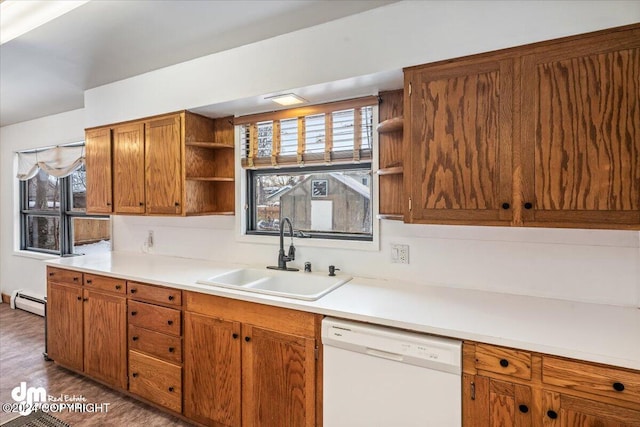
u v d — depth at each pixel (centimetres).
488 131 154
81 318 256
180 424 209
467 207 158
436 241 196
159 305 215
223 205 272
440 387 136
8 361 287
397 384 144
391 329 148
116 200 282
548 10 143
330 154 227
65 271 266
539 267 173
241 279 241
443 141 163
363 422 152
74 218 398
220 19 190
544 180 144
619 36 131
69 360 265
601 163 134
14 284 438
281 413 175
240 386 186
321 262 231
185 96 246
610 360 112
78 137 365
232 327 188
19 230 439
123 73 266
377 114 210
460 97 159
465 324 140
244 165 260
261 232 262
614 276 158
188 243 291
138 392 226
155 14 184
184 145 247
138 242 322
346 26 189
